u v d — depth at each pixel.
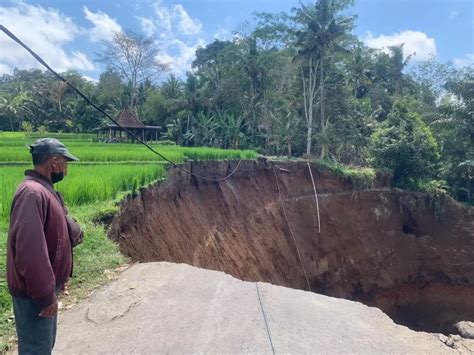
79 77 64.56
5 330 4.33
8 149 20.61
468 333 4.79
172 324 4.32
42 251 2.58
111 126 39.44
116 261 6.73
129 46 55.66
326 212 28.22
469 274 29.11
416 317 27.59
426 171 31.16
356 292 27.75
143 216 12.84
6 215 7.78
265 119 40.94
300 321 4.48
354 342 4.08
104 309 4.74
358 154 40.69
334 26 32.72
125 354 3.73
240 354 3.71
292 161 29.03
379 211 29.97
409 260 29.69
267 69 42.41
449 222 30.45
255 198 25.05
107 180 11.19
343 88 38.00
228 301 4.97
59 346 3.90
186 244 15.96
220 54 50.22
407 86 54.28
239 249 20.66
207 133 43.66
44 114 62.91
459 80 31.80
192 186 20.83
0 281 5.19
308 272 25.66
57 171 3.05
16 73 87.56
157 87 63.69
